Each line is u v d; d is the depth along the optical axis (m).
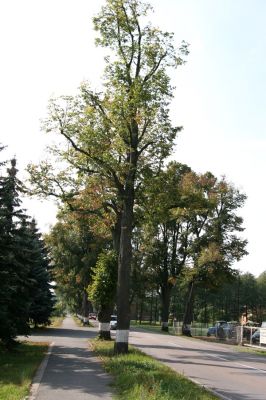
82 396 11.16
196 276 50.69
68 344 27.03
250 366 21.03
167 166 23.91
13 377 13.68
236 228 50.94
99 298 28.61
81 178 24.75
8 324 19.98
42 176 25.91
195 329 59.00
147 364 16.08
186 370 17.97
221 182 51.12
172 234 56.94
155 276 58.69
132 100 20.05
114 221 28.45
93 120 21.36
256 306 129.00
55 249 51.44
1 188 20.12
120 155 21.89
